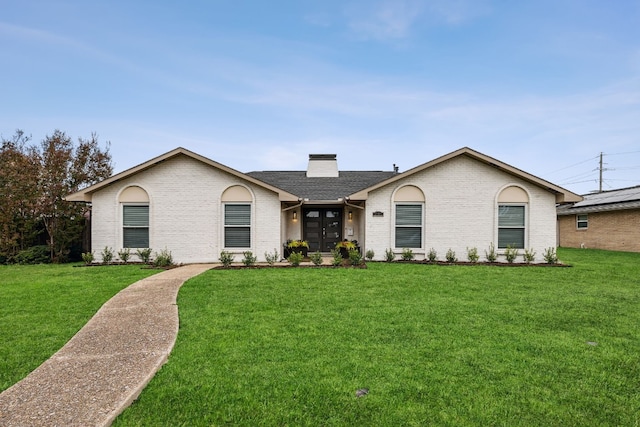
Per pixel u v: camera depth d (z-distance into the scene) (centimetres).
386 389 335
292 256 1156
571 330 506
